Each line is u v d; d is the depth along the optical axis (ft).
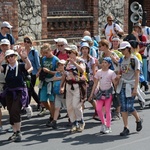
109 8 83.97
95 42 59.62
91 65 44.98
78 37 79.46
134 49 49.96
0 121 41.45
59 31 76.64
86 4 81.30
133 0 93.15
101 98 40.93
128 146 36.86
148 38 65.16
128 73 39.63
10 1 67.72
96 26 82.07
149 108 51.72
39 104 50.19
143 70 58.65
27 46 47.57
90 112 50.03
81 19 79.66
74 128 41.52
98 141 38.40
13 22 68.54
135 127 42.86
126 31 87.30
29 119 46.85
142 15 76.95
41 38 73.41
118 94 40.19
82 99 41.09
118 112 46.29
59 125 44.37
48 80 43.83
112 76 40.57
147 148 36.32
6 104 39.27
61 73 42.70
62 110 50.80
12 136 38.65
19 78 38.42
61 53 46.29
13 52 38.32
